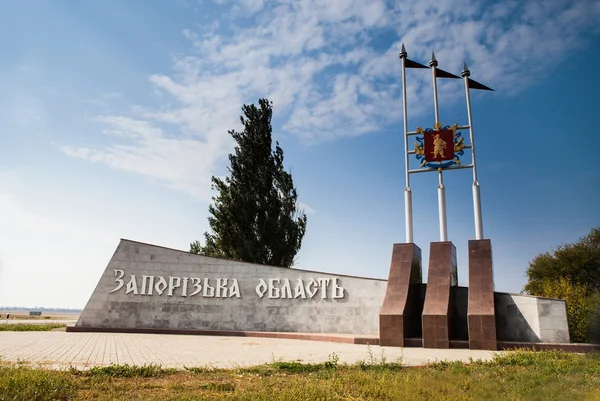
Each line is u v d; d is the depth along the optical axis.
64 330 23.36
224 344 16.92
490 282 17.08
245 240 32.31
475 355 14.17
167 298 23.19
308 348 15.86
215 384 8.62
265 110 35.50
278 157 34.88
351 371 10.48
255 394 7.75
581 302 18.27
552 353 13.48
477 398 7.97
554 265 31.44
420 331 19.27
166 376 9.63
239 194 33.00
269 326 22.31
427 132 21.28
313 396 7.78
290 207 33.84
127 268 23.59
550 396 8.12
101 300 23.11
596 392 8.21
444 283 17.88
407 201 20.91
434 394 8.02
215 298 23.06
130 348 14.84
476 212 19.80
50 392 7.38
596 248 30.78
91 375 9.26
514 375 9.88
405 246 19.56
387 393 8.09
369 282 21.53
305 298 22.25
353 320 21.31
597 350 15.04
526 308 17.36
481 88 21.41
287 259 32.97
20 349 13.50
